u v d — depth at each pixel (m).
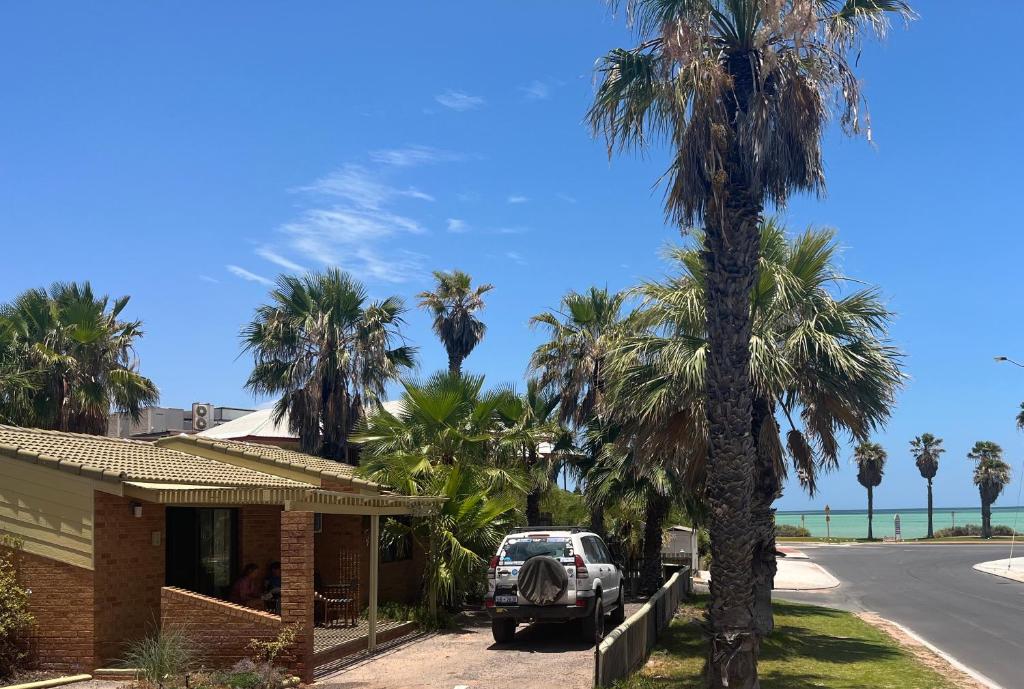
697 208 11.20
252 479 15.90
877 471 82.00
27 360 25.80
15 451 12.43
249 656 11.96
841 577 37.97
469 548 18.17
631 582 26.27
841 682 12.61
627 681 11.70
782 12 10.48
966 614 23.62
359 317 30.47
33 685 11.18
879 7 10.95
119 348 28.11
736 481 10.31
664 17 11.02
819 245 15.78
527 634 16.80
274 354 30.09
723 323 10.52
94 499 12.27
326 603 17.08
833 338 14.71
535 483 24.30
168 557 14.73
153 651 11.37
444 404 20.39
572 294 25.53
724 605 10.23
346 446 29.73
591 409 23.95
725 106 10.78
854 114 10.94
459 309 39.28
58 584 12.18
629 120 11.89
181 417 46.16
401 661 13.80
